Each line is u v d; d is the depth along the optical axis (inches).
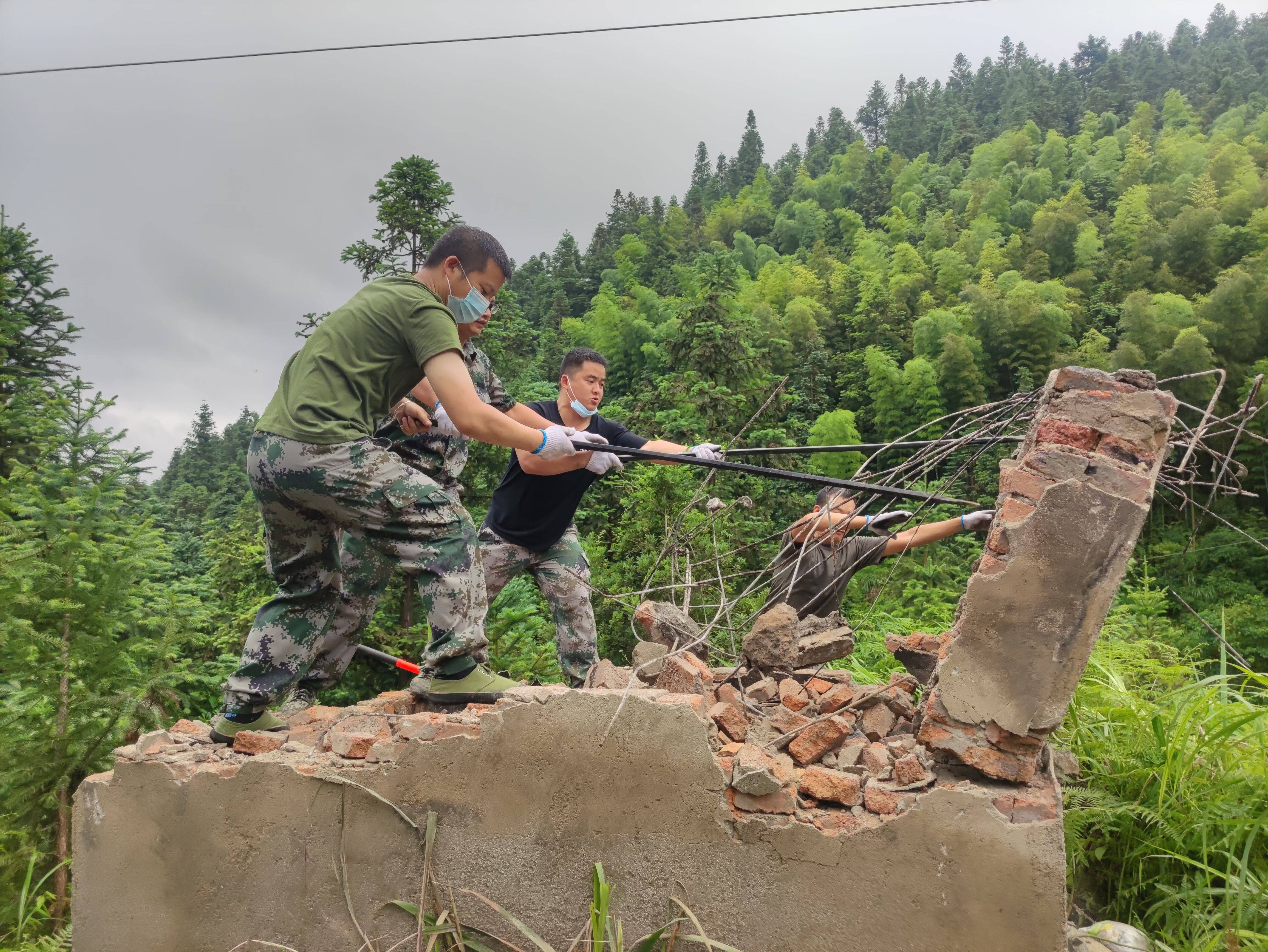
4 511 198.7
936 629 344.5
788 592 123.9
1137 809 107.4
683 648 107.0
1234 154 1955.0
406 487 104.1
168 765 102.2
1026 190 2316.7
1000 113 3668.8
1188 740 113.2
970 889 80.6
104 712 170.9
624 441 145.6
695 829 88.0
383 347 103.0
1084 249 1686.8
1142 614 397.7
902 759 86.8
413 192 367.6
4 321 410.0
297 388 100.7
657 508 346.0
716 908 86.8
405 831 95.8
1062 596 79.3
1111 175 2310.5
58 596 171.5
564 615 142.8
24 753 160.6
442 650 105.7
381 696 123.2
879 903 82.8
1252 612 684.1
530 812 92.6
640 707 90.2
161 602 213.2
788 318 1376.7
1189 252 1480.1
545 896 91.4
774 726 101.6
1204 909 98.6
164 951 100.0
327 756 102.1
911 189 2770.7
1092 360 1144.2
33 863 143.2
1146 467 82.6
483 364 133.0
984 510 128.9
